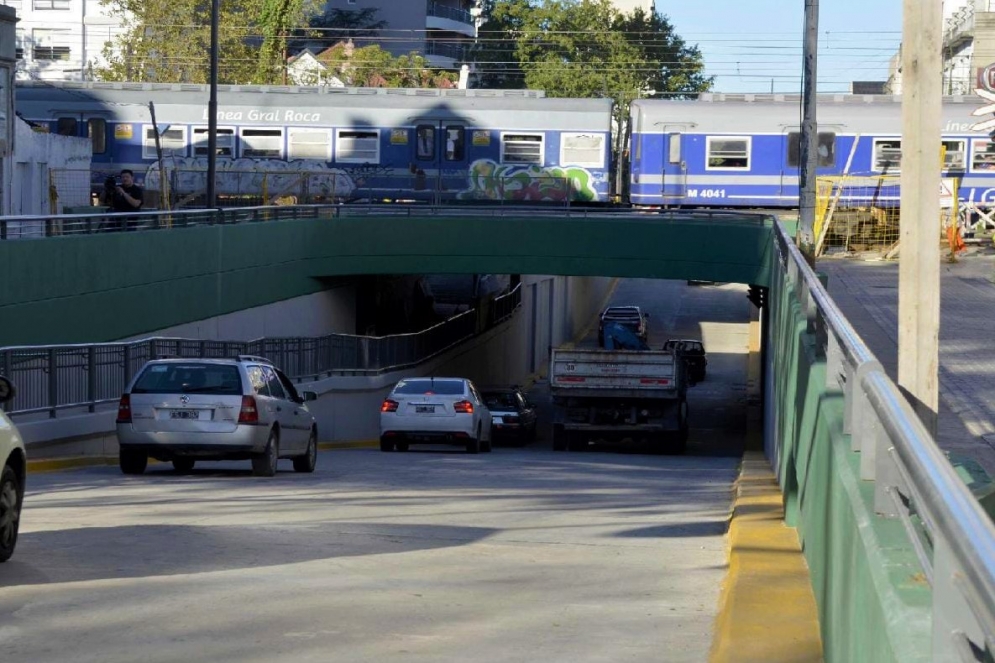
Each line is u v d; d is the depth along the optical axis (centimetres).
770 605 1065
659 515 1989
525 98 6600
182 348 3672
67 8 12175
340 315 6450
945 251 5894
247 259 5178
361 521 1791
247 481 2458
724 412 7119
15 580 1254
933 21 1217
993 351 3016
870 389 611
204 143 6706
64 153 6056
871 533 605
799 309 1780
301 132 6662
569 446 5125
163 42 10288
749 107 6462
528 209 5819
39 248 3597
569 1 13750
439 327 6788
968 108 6400
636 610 1174
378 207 5969
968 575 329
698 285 12575
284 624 1080
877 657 526
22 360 2780
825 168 6412
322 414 5041
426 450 4431
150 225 4428
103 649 985
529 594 1245
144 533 1583
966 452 1916
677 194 6525
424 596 1221
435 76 12112
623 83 13288
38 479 2398
